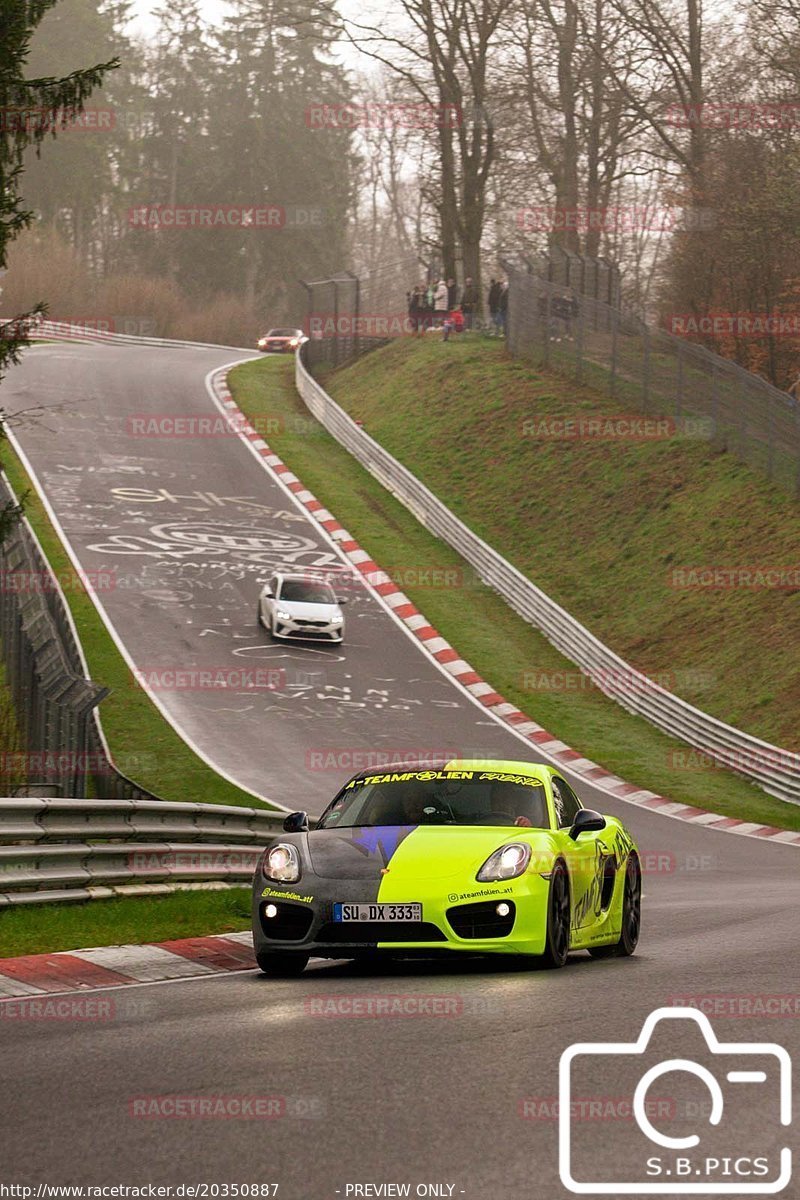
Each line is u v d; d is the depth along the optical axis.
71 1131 10.92
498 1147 10.48
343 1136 10.76
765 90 121.44
